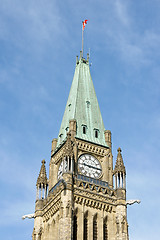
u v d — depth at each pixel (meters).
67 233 101.88
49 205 113.62
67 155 113.81
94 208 110.25
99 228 108.06
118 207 111.31
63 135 124.56
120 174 116.75
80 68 137.50
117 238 107.06
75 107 126.62
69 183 109.25
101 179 117.38
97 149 120.88
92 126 124.94
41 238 112.19
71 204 106.44
